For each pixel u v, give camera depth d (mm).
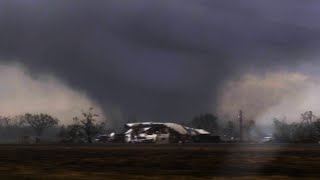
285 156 46438
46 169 33125
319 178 27172
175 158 44562
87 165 37000
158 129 125375
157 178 26828
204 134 129375
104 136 138375
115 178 26703
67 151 59312
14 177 26641
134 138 124500
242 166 35594
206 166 35781
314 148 68688
